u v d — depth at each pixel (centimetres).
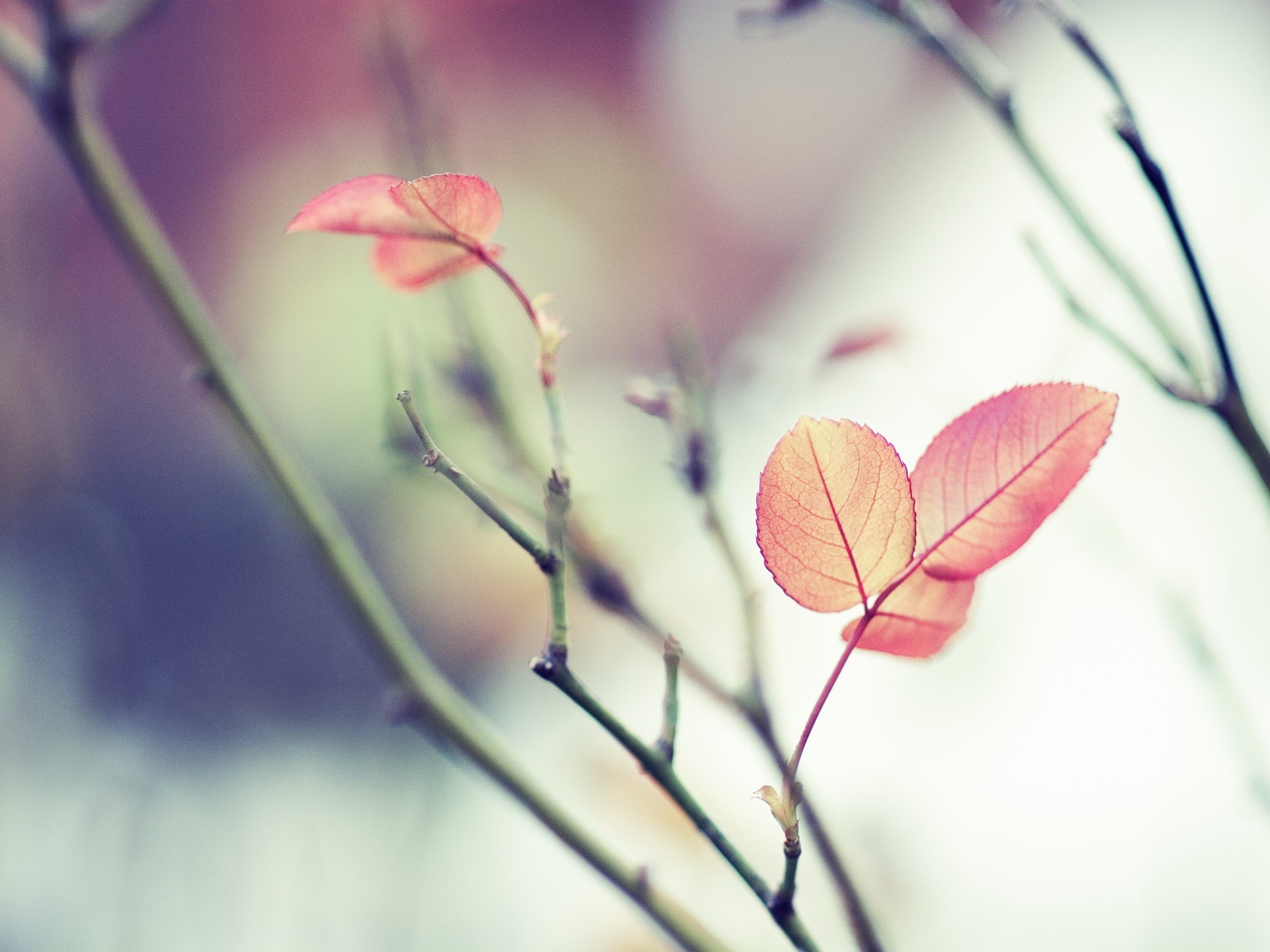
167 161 184
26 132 150
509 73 200
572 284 150
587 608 78
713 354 170
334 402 96
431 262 45
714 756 65
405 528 92
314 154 177
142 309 167
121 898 86
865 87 180
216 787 104
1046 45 119
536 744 90
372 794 102
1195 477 86
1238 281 88
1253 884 76
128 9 52
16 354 124
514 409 52
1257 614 80
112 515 140
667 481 72
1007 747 87
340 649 125
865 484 43
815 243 175
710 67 204
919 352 60
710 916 58
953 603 44
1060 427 43
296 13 173
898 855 74
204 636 127
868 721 86
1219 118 98
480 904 87
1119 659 89
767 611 86
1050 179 48
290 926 84
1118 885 79
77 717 109
